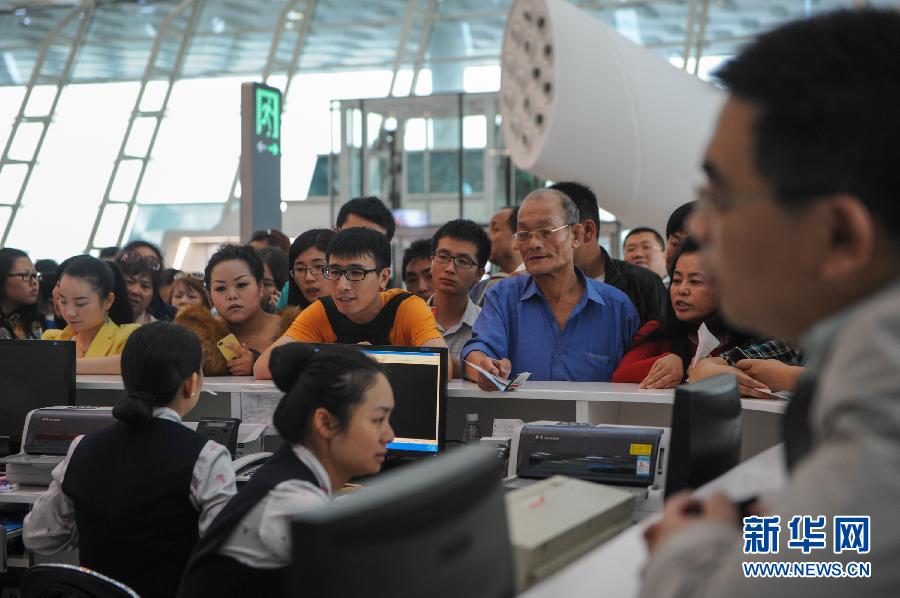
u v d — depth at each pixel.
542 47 5.78
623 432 2.28
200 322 3.50
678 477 1.50
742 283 0.70
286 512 1.76
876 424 0.58
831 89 0.64
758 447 2.75
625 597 0.90
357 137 10.35
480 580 0.92
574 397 2.74
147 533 2.21
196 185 13.40
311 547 0.77
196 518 2.24
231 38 13.93
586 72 5.67
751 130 0.68
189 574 1.83
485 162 9.97
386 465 2.83
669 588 0.70
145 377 2.27
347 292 3.04
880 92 0.63
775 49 0.68
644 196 5.96
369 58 13.34
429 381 2.82
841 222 0.65
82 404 3.65
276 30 13.73
